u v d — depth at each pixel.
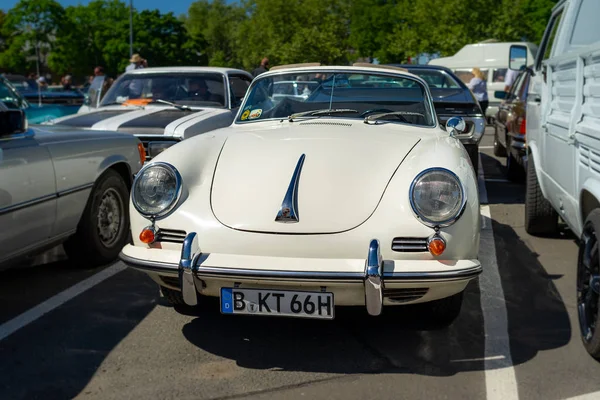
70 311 4.19
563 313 4.21
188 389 3.20
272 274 3.12
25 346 3.67
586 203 3.83
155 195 3.44
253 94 4.87
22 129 4.07
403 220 3.23
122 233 5.30
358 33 51.06
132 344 3.71
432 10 35.53
